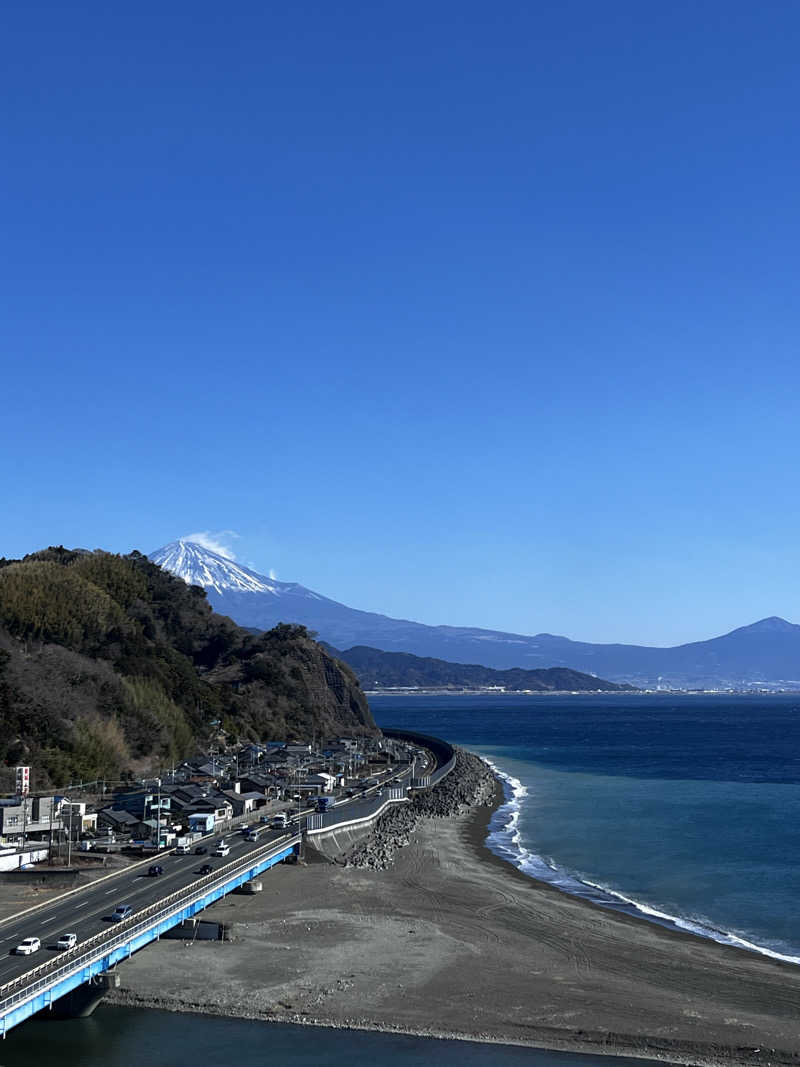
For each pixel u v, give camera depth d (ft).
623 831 401.49
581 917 256.73
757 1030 181.16
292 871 309.83
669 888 293.23
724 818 434.71
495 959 219.20
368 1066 167.32
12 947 191.31
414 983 203.92
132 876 266.36
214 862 287.07
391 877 304.09
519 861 337.72
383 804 460.55
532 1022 184.75
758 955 224.33
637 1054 172.86
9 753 429.38
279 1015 188.03
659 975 209.87
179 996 196.95
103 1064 168.35
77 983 177.58
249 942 231.09
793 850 354.13
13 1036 180.55
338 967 213.46
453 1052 172.96
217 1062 168.86
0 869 274.98
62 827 325.83
